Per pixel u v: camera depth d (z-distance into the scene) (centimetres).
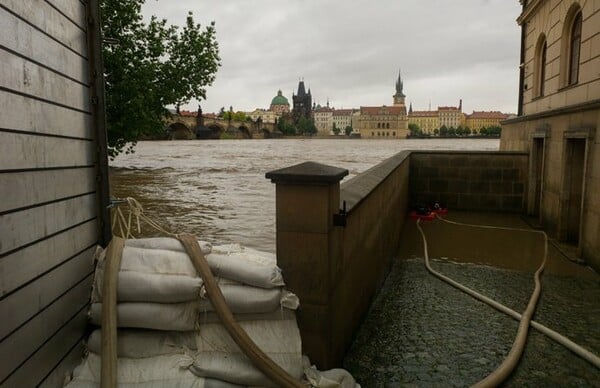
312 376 347
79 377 326
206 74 2008
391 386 404
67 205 353
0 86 264
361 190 513
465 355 465
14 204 278
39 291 305
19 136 285
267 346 340
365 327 526
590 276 735
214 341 339
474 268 788
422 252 908
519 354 456
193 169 3288
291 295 355
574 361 454
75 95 374
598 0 854
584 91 923
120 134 1769
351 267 454
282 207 363
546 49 1227
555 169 1017
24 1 292
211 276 341
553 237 1016
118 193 1905
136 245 370
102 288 341
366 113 18625
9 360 269
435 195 1399
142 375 320
